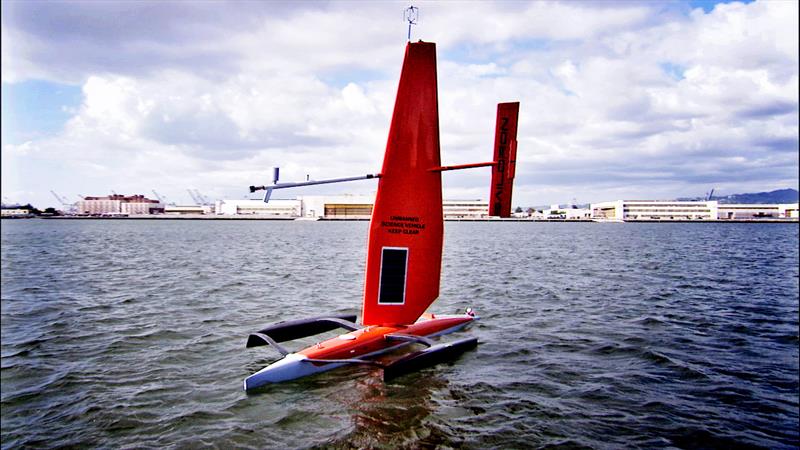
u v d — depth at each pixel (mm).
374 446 6723
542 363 10195
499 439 6941
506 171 9984
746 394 8555
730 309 15625
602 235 75625
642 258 34062
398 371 8906
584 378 9344
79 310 15195
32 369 9727
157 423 7398
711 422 7484
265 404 8070
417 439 6922
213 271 25531
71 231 88500
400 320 10695
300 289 19531
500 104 9922
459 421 7488
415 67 9883
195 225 133375
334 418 7562
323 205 183875
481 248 44719
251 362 10172
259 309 15453
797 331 12758
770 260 32469
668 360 10328
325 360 9336
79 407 7957
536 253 38562
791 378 9312
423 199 10508
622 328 13125
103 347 11195
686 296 18109
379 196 10078
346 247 45438
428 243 10727
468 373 9570
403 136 10055
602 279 22781
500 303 16688
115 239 59781
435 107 10234
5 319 13961
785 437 7008
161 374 9461
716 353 10898
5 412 7773
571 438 6980
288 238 63000
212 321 13742
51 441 6867
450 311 15414
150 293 18359
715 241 56906
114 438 6953
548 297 17828
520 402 8203
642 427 7320
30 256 35094
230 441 6852
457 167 10211
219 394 8484
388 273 10391
